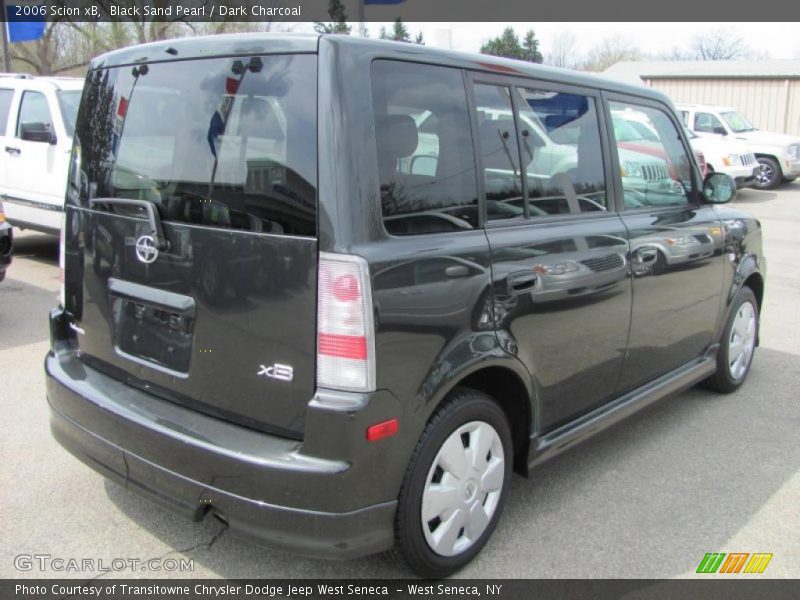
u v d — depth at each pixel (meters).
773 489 3.63
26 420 4.20
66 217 3.17
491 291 2.74
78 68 27.97
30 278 7.90
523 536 3.15
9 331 5.96
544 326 3.03
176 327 2.68
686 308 4.15
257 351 2.44
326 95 2.32
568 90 3.36
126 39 24.39
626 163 3.72
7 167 8.52
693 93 26.06
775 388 5.13
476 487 2.84
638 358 3.79
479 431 2.82
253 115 2.47
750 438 4.26
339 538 2.36
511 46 44.00
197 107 2.62
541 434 3.20
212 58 2.61
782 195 17.58
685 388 4.36
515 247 2.87
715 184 4.41
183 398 2.68
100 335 3.01
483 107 2.86
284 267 2.35
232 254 2.46
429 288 2.48
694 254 4.11
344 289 2.27
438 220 2.61
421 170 2.56
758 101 24.75
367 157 2.37
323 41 2.37
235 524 2.43
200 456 2.46
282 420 2.41
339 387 2.30
